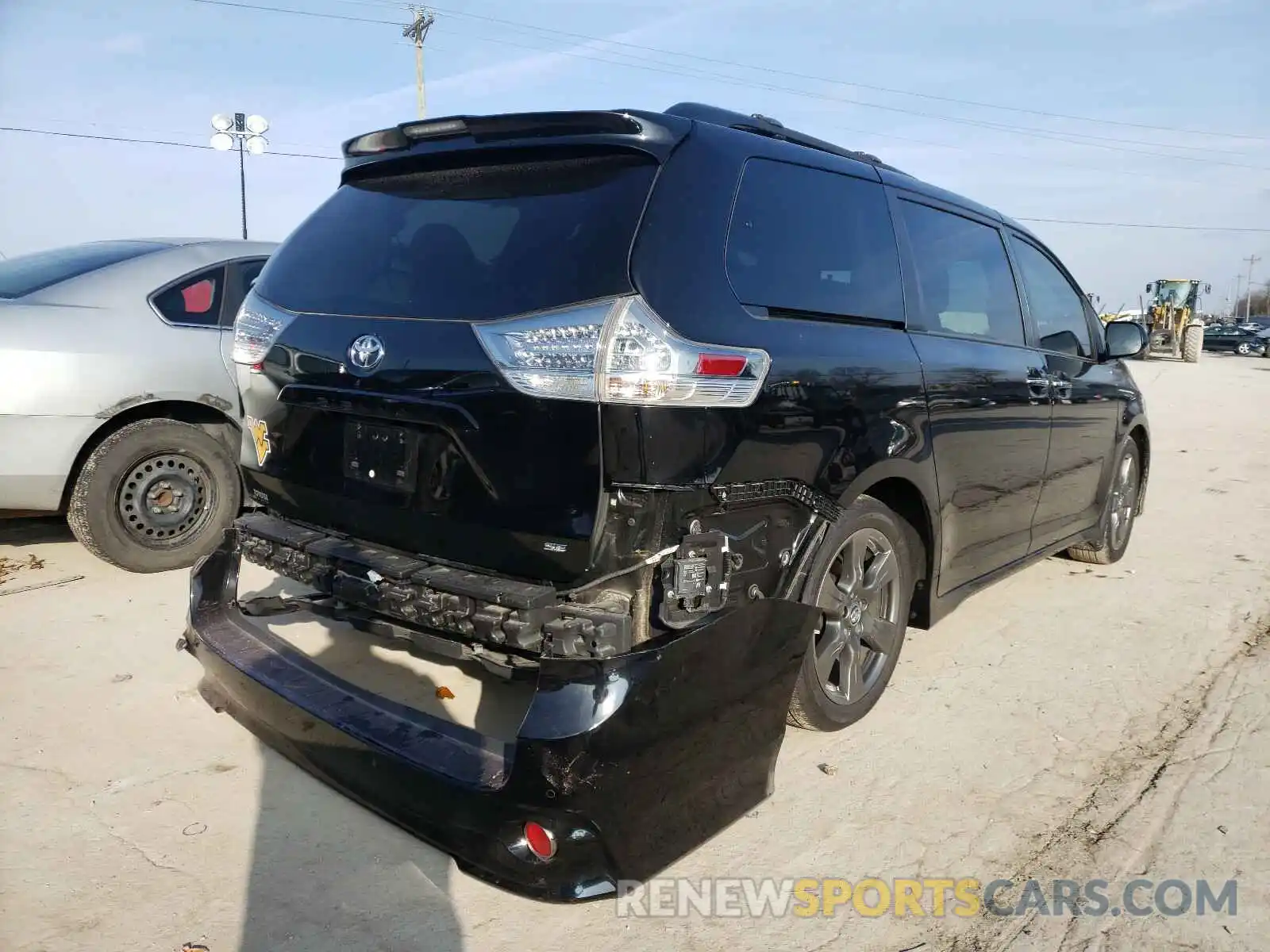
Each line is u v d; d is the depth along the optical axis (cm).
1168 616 489
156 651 390
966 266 392
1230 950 234
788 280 278
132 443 463
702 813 236
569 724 209
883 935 237
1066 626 470
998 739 342
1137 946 235
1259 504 794
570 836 209
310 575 276
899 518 335
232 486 498
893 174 358
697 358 229
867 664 342
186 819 274
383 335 255
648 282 229
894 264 336
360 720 244
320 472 279
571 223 241
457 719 329
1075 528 507
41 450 434
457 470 240
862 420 291
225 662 279
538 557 229
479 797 214
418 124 274
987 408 371
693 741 231
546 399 223
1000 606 500
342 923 233
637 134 244
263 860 257
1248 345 4088
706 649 232
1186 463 1007
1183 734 351
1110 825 288
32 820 271
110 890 242
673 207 242
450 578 241
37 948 220
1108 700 380
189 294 485
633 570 225
